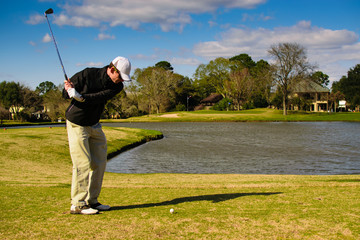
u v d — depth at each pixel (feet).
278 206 16.14
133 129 112.06
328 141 87.35
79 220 13.52
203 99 385.50
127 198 19.26
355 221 13.10
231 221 13.19
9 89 269.64
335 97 328.29
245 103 318.24
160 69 313.32
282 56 223.92
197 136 105.70
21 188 23.36
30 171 38.52
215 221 13.20
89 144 15.58
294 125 166.30
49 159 49.01
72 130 14.67
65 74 14.70
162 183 27.58
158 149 72.02
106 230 12.07
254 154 63.10
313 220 13.25
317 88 323.78
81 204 14.78
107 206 15.71
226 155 61.98
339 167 48.37
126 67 14.11
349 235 11.35
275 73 225.97
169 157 59.72
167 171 45.68
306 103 305.32
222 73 329.93
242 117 222.48
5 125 174.29
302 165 50.24
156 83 293.02
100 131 15.55
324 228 12.16
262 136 103.65
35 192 21.39
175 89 322.55
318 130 128.88
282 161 54.39
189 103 346.74
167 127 156.25
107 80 14.25
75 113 14.44
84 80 14.30
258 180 29.22
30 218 13.89
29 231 11.99
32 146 56.39
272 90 245.04
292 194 19.99
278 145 78.64
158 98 291.38
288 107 325.01
